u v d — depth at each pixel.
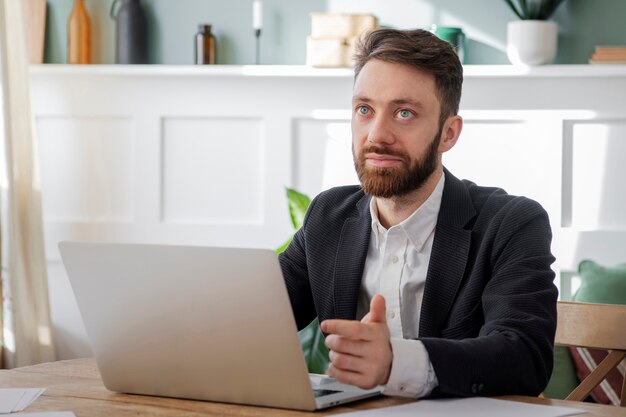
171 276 1.36
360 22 3.53
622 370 2.90
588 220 3.53
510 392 1.44
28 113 3.64
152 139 3.79
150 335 1.42
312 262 1.90
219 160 3.77
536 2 3.45
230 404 1.38
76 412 1.34
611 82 3.49
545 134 3.54
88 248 1.41
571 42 3.56
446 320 1.70
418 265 1.79
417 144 1.68
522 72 3.45
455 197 1.78
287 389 1.33
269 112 3.73
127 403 1.40
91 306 1.45
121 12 3.75
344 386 1.46
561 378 3.01
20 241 3.60
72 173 3.84
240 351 1.34
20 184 3.61
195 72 3.65
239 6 3.77
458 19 3.63
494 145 3.58
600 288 3.20
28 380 1.60
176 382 1.42
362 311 1.84
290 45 3.75
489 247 1.70
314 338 3.20
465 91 3.58
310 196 3.72
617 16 3.53
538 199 3.55
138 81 3.78
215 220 3.78
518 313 1.53
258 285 1.29
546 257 1.65
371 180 1.70
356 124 1.72
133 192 3.81
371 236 1.84
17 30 3.61
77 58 3.78
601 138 3.52
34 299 3.62
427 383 1.37
